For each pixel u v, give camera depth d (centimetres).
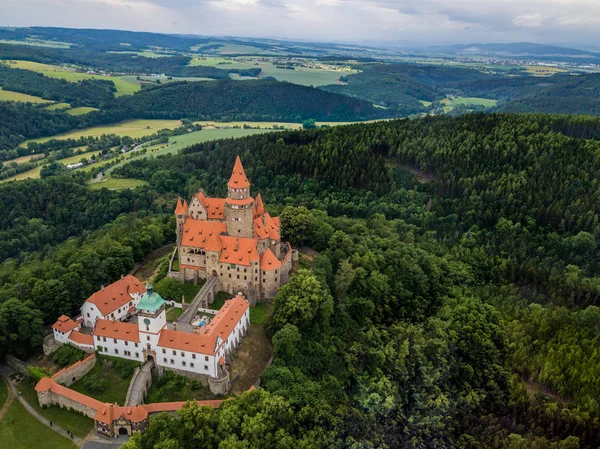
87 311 13788
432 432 12812
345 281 16038
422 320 16612
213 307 14688
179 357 11938
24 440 10612
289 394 11450
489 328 15575
